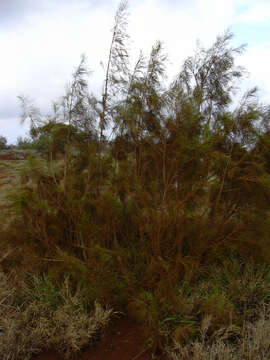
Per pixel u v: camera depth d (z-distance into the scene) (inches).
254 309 107.0
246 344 88.2
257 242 124.5
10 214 145.3
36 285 119.9
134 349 97.6
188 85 143.6
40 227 134.6
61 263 118.9
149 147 129.0
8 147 834.8
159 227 116.6
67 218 137.3
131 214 134.0
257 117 120.9
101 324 104.1
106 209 130.4
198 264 122.9
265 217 131.1
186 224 122.1
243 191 130.4
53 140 142.0
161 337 97.1
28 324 100.6
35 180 143.4
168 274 111.4
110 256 116.1
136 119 130.6
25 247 131.9
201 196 129.7
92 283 111.6
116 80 139.9
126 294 114.0
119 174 141.9
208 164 123.8
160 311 104.7
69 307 102.6
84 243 131.6
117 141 142.7
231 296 114.8
